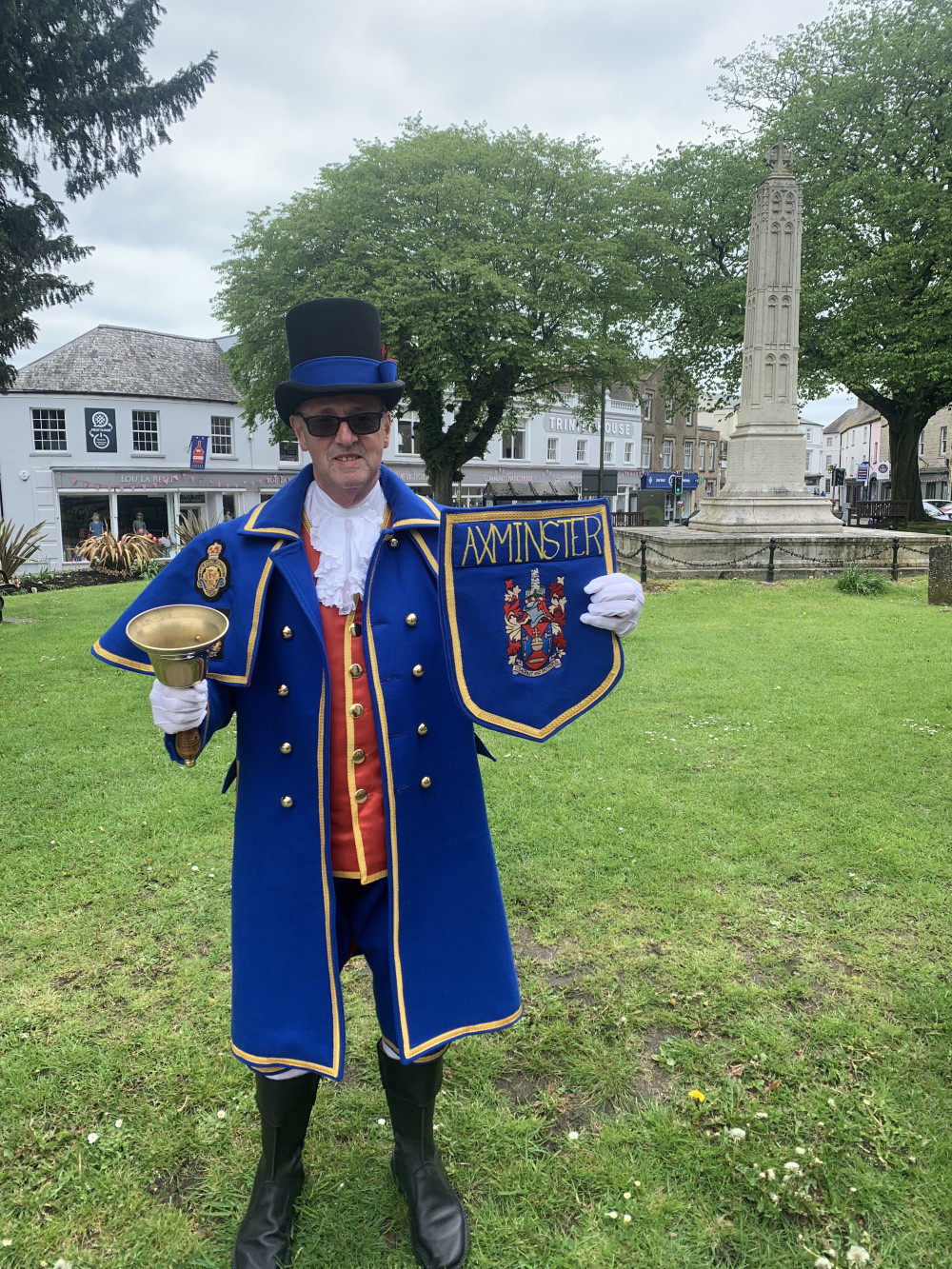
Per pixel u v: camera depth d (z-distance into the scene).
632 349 27.50
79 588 15.43
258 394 25.77
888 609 10.71
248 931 1.83
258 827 1.85
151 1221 2.01
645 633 9.27
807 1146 2.20
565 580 1.88
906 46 23.00
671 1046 2.59
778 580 13.65
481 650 1.79
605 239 24.00
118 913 3.42
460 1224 1.93
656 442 56.31
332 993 1.80
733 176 26.23
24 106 13.57
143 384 33.34
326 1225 1.99
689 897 3.48
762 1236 1.96
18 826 4.27
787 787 4.64
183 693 1.67
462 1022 1.87
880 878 3.62
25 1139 2.26
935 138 23.70
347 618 1.86
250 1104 2.38
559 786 4.71
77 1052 2.58
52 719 6.29
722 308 26.62
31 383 31.31
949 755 5.10
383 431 1.86
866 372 23.73
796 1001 2.81
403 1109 1.99
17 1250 1.93
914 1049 2.55
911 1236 1.94
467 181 22.17
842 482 40.03
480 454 28.75
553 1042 2.63
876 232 24.05
